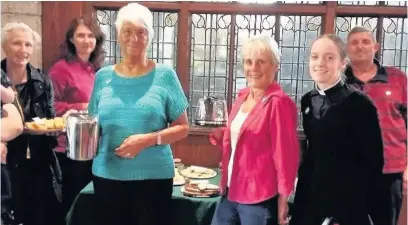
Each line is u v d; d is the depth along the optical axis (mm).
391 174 2098
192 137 2902
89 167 2479
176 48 2932
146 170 1758
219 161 2900
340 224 1614
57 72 2400
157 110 1744
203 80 2973
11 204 2010
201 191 2059
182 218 2035
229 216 1789
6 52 2027
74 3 2846
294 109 1682
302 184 1738
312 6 2791
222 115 2369
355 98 1588
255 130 1674
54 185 2291
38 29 2826
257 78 1698
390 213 1821
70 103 2420
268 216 1680
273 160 1674
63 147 2402
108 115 1758
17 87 2068
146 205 1780
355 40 2078
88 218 2045
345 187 1598
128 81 1760
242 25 2893
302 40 2893
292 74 2939
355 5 2775
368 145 1588
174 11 2898
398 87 2105
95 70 2549
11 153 2080
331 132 1590
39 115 2146
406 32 2803
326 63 1594
